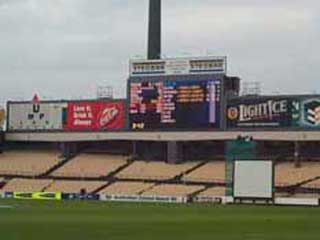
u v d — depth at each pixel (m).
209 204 123.81
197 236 54.59
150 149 162.75
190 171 153.25
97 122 160.25
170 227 64.94
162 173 153.88
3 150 171.88
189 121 152.62
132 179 153.88
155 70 154.88
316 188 139.75
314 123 146.25
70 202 127.12
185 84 152.88
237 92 155.50
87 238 50.81
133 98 156.75
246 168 122.44
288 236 55.53
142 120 156.00
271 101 148.38
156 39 168.12
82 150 168.25
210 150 158.75
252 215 88.88
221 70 150.62
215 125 151.00
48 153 169.50
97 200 138.25
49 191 152.50
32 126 166.00
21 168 162.75
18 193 149.38
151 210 100.31
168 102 154.00
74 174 158.50
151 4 167.50
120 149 166.50
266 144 156.12
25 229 59.62
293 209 107.94
